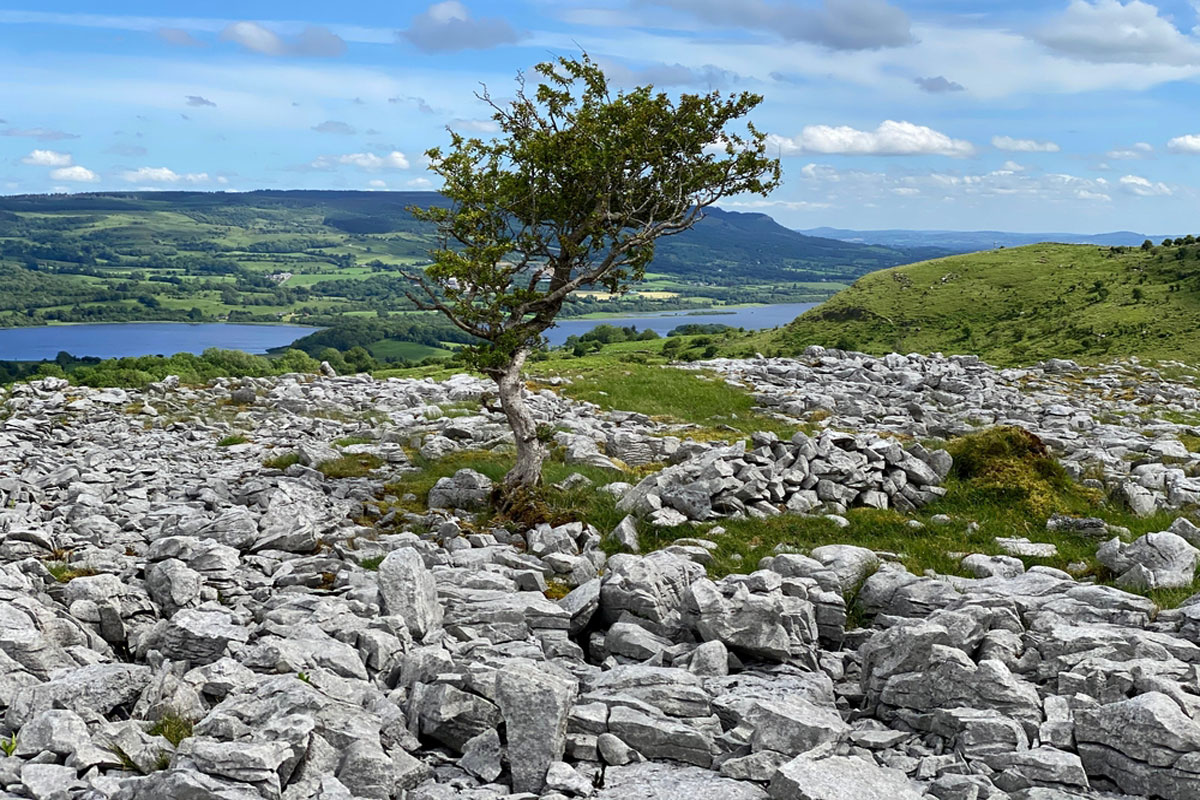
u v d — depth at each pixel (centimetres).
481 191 2631
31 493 2533
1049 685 1370
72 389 4925
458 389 5028
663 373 5328
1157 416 4641
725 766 1112
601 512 2525
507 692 1150
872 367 5906
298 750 1036
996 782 1131
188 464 3219
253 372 6353
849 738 1211
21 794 973
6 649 1324
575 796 1053
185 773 952
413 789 1080
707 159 2766
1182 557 1945
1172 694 1213
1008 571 1989
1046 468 2703
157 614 1686
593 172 2627
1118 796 1102
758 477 2588
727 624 1538
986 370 5988
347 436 3806
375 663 1392
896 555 2152
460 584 1805
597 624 1759
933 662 1301
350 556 2095
